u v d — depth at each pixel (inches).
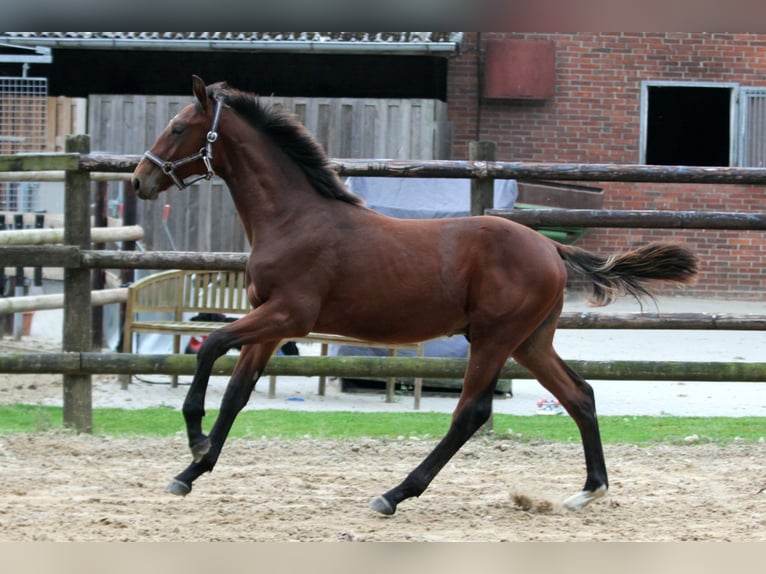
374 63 890.7
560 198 759.7
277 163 301.1
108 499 303.6
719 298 862.5
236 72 898.7
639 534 277.3
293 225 295.0
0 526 269.0
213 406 486.3
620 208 862.5
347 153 798.5
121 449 376.8
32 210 726.5
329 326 299.6
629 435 422.6
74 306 407.5
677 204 864.3
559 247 315.0
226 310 533.0
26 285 650.2
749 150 877.8
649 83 870.4
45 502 298.5
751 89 873.5
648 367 402.0
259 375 302.7
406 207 548.4
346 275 293.0
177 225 759.7
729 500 318.0
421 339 302.5
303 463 362.9
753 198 869.8
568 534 277.0
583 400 309.6
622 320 396.2
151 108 794.8
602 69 868.6
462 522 288.4
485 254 297.3
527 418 463.8
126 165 403.2
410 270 293.7
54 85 895.1
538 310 298.0
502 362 298.4
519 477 348.2
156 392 521.7
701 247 864.3
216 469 350.3
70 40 804.6
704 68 871.1
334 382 572.4
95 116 795.4
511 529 281.7
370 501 307.7
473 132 871.7
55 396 503.8
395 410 491.5
